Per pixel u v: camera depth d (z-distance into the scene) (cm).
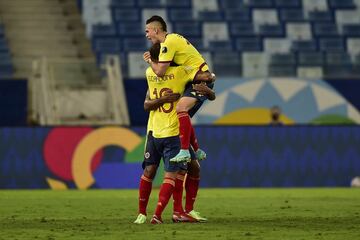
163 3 8444
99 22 8194
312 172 5584
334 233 2242
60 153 5400
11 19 8125
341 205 3631
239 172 5506
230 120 6700
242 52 7919
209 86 2705
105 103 7181
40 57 7856
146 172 2675
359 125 5625
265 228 2398
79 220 2769
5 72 7544
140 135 5484
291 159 5562
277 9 8594
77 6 8406
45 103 6844
